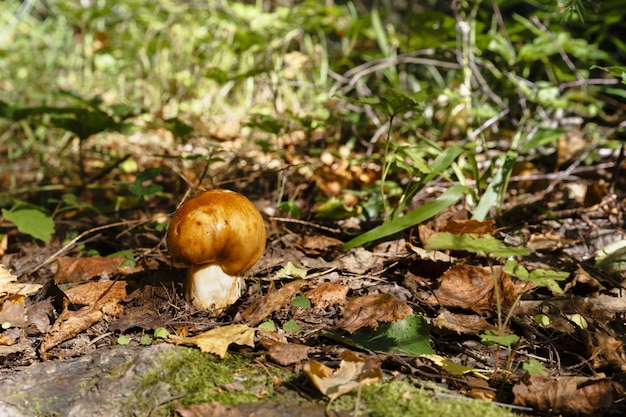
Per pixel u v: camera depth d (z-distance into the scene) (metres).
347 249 0.65
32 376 0.49
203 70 1.17
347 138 1.01
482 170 0.86
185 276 0.63
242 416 0.45
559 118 1.05
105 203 0.92
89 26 1.39
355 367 0.48
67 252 0.73
